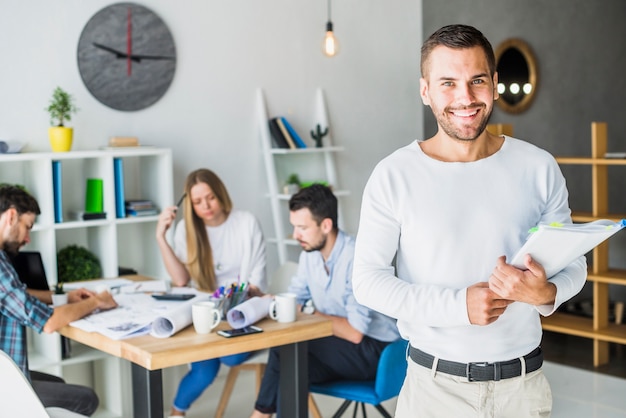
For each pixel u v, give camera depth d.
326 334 3.04
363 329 3.24
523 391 1.87
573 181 7.28
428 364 1.91
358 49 5.70
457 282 1.83
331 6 5.53
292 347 3.03
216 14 4.96
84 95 4.46
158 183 4.49
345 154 5.68
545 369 5.01
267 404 3.34
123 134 4.61
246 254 4.08
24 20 4.25
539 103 6.97
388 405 4.35
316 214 3.32
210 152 4.98
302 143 5.23
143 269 4.68
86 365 4.40
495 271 1.70
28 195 3.25
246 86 5.12
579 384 4.70
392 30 5.89
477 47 1.77
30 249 4.14
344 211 5.71
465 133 1.80
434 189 1.85
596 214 4.98
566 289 1.77
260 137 5.21
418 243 1.85
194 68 4.88
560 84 7.15
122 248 4.61
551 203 1.91
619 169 7.54
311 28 5.43
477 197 1.84
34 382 3.30
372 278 1.85
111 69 4.54
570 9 7.22
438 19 6.18
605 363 5.09
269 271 5.31
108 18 4.51
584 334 5.01
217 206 4.01
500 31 6.64
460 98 1.77
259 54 5.17
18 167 4.22
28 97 4.29
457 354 1.86
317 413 3.56
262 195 5.26
